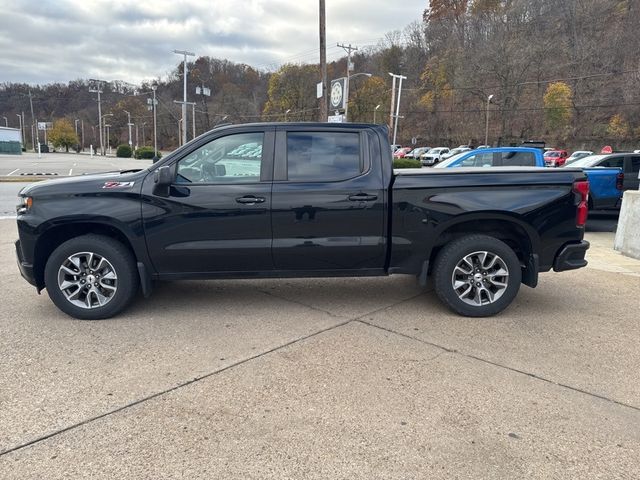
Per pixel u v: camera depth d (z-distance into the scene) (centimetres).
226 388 336
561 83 6103
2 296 536
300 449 271
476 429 290
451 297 474
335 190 455
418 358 384
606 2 5928
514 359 384
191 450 269
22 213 454
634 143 5628
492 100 6675
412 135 8069
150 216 447
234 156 461
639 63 5497
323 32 2094
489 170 477
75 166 4147
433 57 7862
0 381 343
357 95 7712
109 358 380
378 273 482
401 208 461
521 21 6625
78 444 274
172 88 10244
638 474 251
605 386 343
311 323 459
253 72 10156
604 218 1297
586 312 496
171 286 578
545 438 282
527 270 484
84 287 459
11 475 248
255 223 454
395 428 290
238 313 485
